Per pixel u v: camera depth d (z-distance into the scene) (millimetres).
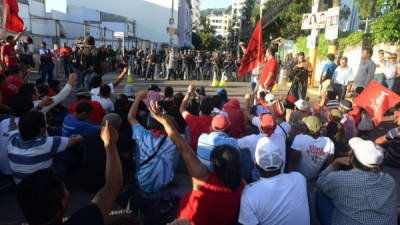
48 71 12477
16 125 3439
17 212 3154
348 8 19984
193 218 2172
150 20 32719
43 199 1209
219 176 2020
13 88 5352
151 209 2920
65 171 3824
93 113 4477
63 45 14258
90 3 32312
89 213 1328
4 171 3588
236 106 4711
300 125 3510
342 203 2242
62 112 5242
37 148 2922
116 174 1516
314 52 13586
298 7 24562
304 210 2078
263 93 5934
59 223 1294
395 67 8078
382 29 10852
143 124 4938
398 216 2490
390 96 4434
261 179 2131
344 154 3543
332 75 8320
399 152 4496
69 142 3188
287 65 16156
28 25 18188
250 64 6398
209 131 4059
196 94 5793
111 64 19953
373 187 2137
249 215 2057
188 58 18094
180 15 38938
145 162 3285
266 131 3150
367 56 7477
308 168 3365
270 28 27922
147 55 19016
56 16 23922
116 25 25828
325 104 5867
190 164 2119
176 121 3562
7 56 7738
